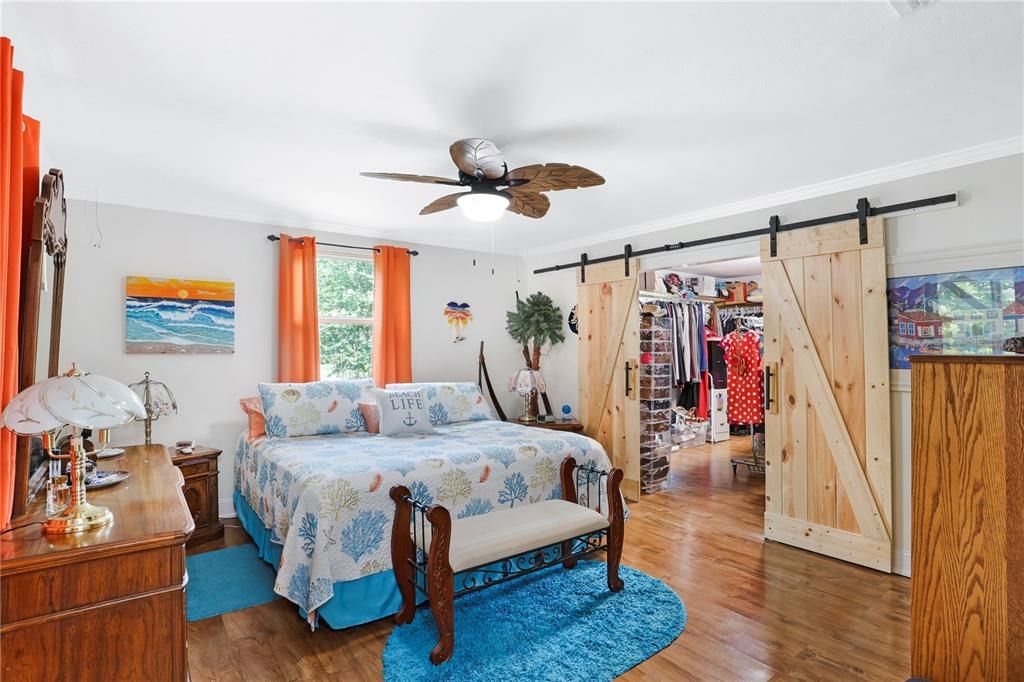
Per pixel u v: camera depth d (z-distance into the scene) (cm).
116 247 358
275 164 298
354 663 210
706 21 169
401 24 169
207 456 345
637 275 455
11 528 148
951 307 286
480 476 284
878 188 313
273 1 157
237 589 274
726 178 325
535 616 246
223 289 395
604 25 171
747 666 208
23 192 184
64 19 164
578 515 263
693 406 662
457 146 224
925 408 118
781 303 354
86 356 346
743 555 325
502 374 560
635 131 254
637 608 254
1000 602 108
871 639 227
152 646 142
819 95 220
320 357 448
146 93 214
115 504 177
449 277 522
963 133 259
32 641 129
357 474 248
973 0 158
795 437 344
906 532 299
